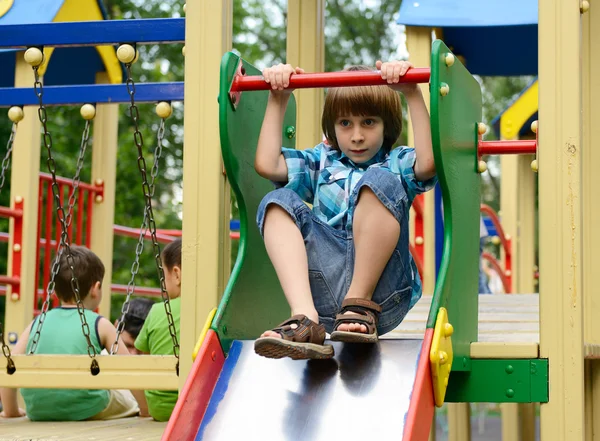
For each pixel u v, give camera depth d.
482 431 17.70
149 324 4.86
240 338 3.06
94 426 4.12
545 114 3.05
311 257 3.05
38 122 6.79
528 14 6.82
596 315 3.87
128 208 16.45
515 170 10.66
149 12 19.06
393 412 2.60
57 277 4.84
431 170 3.03
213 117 3.48
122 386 3.66
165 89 3.89
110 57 7.51
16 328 6.60
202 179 3.47
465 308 3.12
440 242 7.41
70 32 3.68
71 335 4.54
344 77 2.96
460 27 7.14
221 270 3.47
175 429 2.57
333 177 3.18
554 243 3.01
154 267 16.47
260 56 21.70
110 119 7.64
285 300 3.51
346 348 2.84
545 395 3.02
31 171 6.69
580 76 3.05
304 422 2.65
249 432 2.66
